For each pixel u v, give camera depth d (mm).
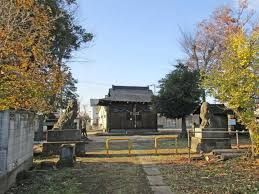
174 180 11195
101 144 27766
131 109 49031
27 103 12430
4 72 11719
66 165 14445
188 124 61188
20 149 11703
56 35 21797
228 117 31625
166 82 34312
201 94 32656
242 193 9055
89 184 10664
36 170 13242
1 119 9508
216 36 39469
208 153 18359
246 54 14242
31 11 13891
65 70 15797
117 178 11727
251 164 13930
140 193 9391
